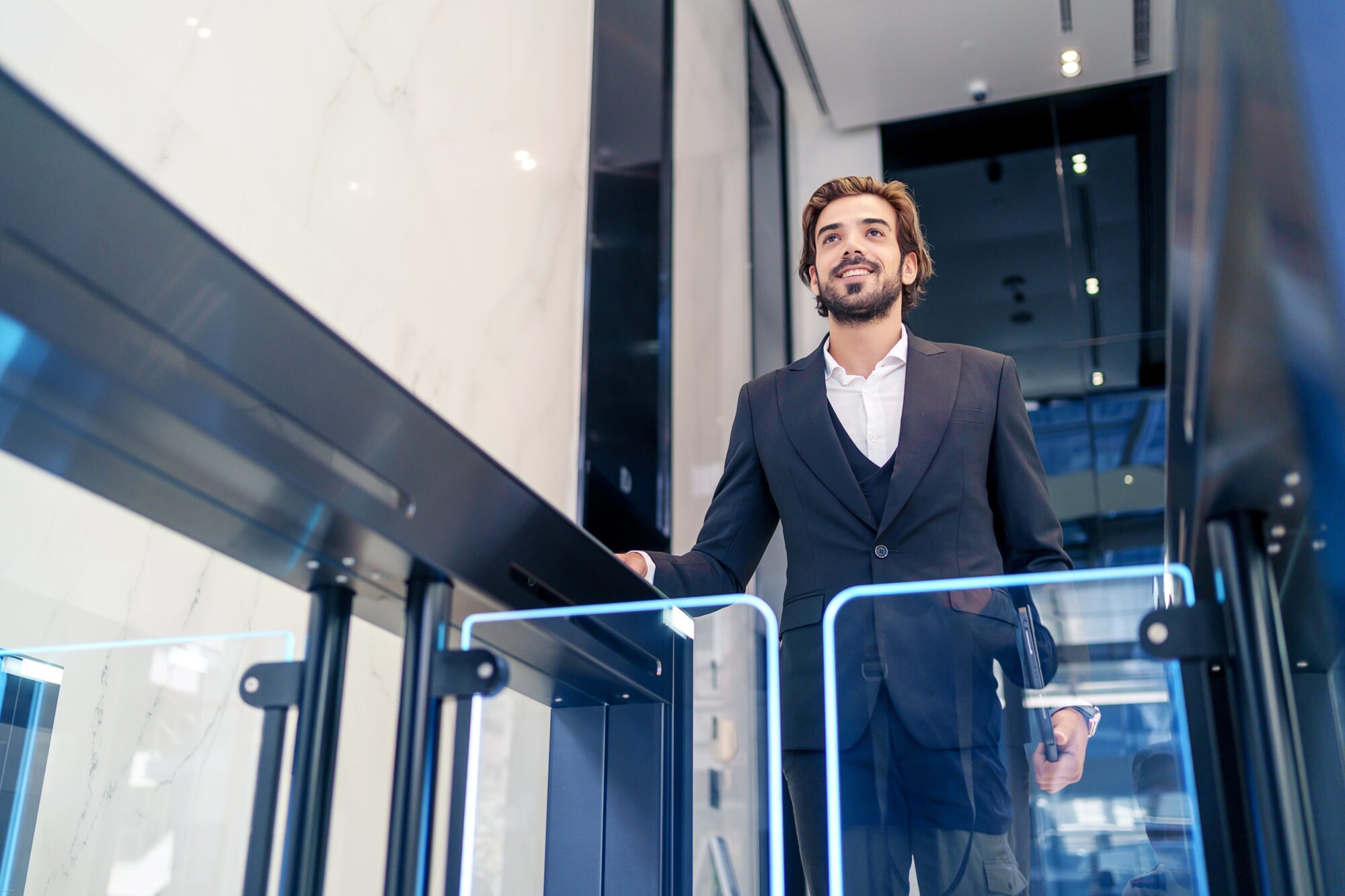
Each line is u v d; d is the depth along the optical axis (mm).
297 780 945
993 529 1537
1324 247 497
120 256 663
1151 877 851
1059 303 6113
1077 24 5715
